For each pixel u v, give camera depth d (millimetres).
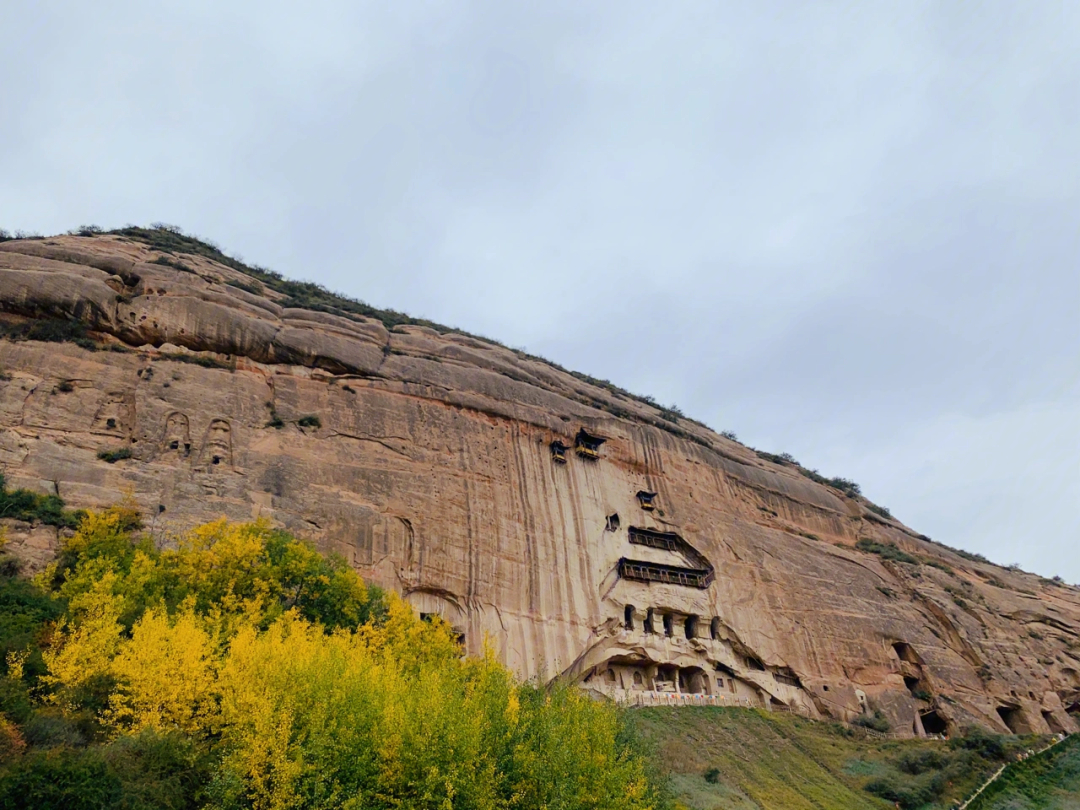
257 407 44406
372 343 54312
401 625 35094
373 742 22641
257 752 20922
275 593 32938
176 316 45688
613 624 51125
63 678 23094
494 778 23469
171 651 23922
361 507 43000
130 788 19094
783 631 58969
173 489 37812
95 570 29719
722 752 44219
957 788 44594
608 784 25922
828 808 39594
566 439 56844
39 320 41750
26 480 34312
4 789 17328
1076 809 42844
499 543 47688
